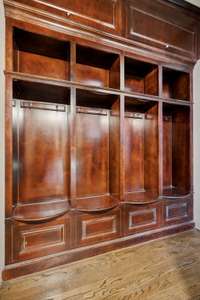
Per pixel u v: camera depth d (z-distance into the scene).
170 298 1.56
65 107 2.37
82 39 2.10
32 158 2.21
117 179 2.40
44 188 2.27
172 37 2.67
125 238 2.33
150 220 2.51
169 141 3.19
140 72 2.83
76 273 1.86
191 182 2.87
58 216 1.95
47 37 1.97
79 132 2.48
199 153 2.93
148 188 2.80
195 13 2.76
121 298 1.56
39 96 2.27
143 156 2.90
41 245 1.89
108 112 2.64
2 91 1.71
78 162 2.47
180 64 2.79
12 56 1.82
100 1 2.16
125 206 2.34
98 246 2.16
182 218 2.77
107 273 1.87
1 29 1.69
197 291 1.64
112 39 2.24
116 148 2.42
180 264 2.02
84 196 2.49
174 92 3.14
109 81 2.61
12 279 1.75
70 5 2.00
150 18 2.48
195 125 2.92
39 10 1.86
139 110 2.91
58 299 1.55
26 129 2.19
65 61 2.38
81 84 2.10
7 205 1.75
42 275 1.83
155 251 2.26
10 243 1.76
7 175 1.75
